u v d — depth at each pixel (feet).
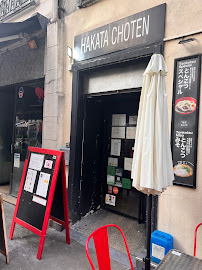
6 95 20.15
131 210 12.54
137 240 10.41
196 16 8.14
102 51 11.07
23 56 16.58
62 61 13.03
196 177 7.93
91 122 13.11
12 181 17.25
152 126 6.12
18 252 9.23
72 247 9.87
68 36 12.94
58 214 10.37
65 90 13.06
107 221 12.37
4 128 20.25
